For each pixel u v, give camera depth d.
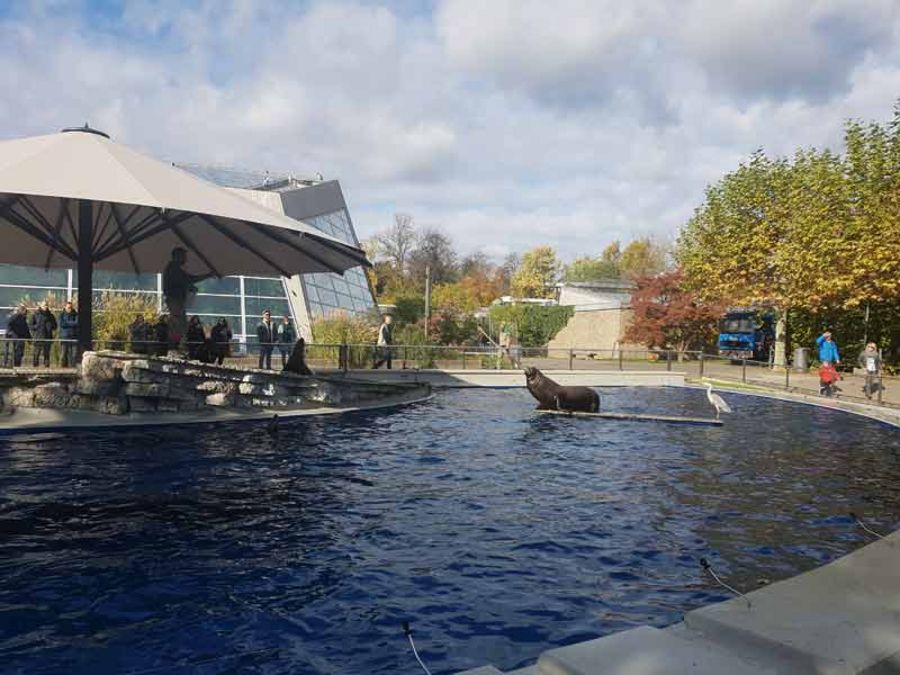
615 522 7.64
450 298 64.12
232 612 4.95
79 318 14.09
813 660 3.36
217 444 11.61
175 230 15.86
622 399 22.77
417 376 24.27
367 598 5.27
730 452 12.48
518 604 5.23
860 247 26.78
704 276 36.12
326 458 10.84
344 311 30.02
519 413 17.61
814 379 28.61
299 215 38.25
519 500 8.55
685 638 3.70
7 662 4.12
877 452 12.62
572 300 52.84
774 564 6.31
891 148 27.89
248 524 7.12
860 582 4.55
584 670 3.26
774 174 33.97
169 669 4.09
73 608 4.94
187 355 14.84
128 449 10.82
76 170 11.44
